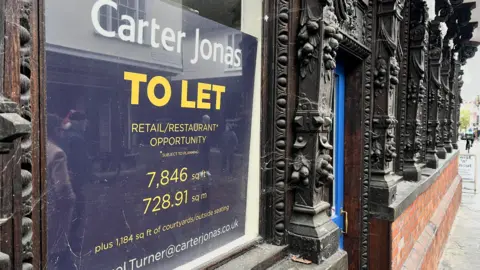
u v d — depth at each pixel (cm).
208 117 156
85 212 110
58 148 102
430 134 595
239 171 177
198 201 153
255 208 189
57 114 101
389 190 322
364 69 322
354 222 327
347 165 330
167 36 134
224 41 163
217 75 160
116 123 117
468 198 1108
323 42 185
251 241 183
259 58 187
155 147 132
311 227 187
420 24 431
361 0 299
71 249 107
